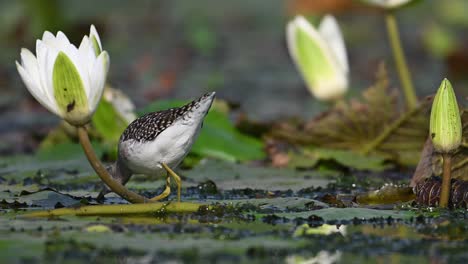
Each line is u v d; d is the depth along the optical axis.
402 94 19.30
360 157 12.28
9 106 20.00
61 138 13.80
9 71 23.84
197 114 8.05
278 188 10.50
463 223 8.00
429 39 24.97
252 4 34.16
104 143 13.02
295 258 6.61
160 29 30.84
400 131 12.52
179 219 8.12
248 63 26.09
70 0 28.05
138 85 22.47
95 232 7.43
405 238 7.36
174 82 22.64
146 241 7.09
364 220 8.10
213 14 33.00
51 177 11.52
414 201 9.05
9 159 13.39
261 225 7.84
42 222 7.91
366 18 29.56
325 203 9.02
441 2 29.94
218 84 22.62
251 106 19.45
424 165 9.81
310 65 13.03
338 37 13.23
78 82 7.46
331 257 6.66
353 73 23.73
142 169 8.45
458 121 8.49
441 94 8.42
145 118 8.45
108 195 9.68
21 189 10.30
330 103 14.50
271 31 31.66
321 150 12.64
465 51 22.19
